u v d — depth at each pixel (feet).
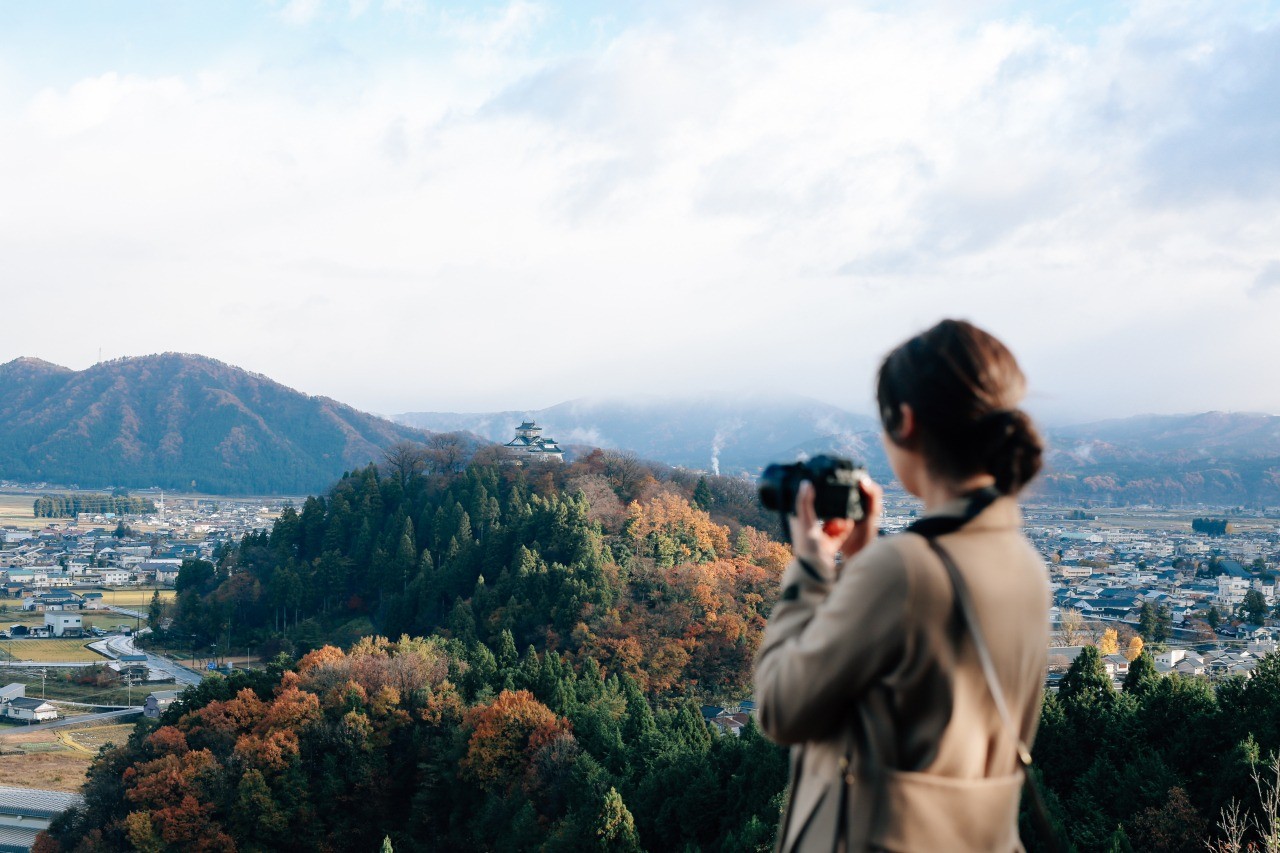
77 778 398.83
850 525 12.25
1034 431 11.31
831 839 10.98
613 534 453.17
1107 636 457.68
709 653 380.37
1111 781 154.92
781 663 11.25
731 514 537.65
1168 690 170.40
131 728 477.77
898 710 10.68
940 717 10.55
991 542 11.24
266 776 261.44
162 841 244.22
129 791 251.39
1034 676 11.53
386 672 291.38
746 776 190.49
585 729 244.22
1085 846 142.92
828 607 11.01
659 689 360.69
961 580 10.68
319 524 563.07
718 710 364.99
